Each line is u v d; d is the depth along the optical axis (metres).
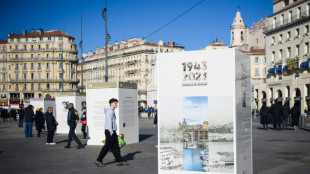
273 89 61.12
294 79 54.84
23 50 112.69
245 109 7.65
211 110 7.17
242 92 7.45
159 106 7.59
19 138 20.84
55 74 111.38
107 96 16.50
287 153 12.85
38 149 15.14
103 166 10.55
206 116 7.21
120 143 12.88
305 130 24.47
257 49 88.44
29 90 112.19
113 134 10.63
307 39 51.78
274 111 25.47
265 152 13.13
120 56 112.88
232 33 96.31
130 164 10.83
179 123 7.45
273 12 62.97
